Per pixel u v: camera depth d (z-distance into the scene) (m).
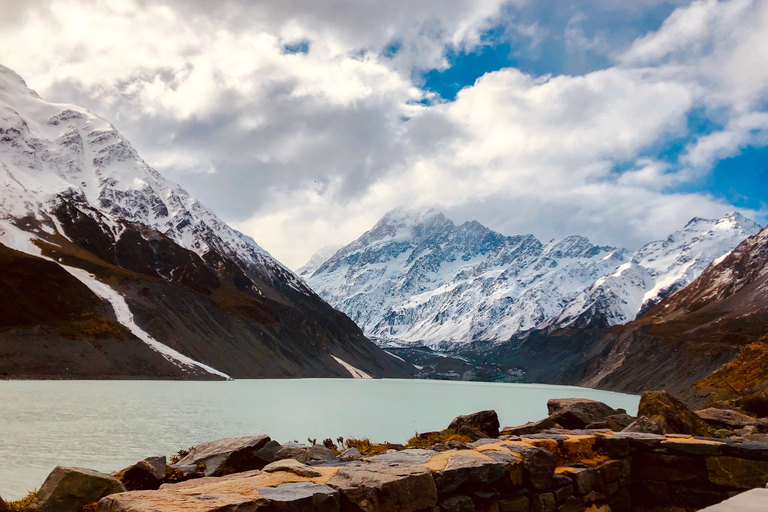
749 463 11.96
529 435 13.51
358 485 8.37
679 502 12.48
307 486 8.01
